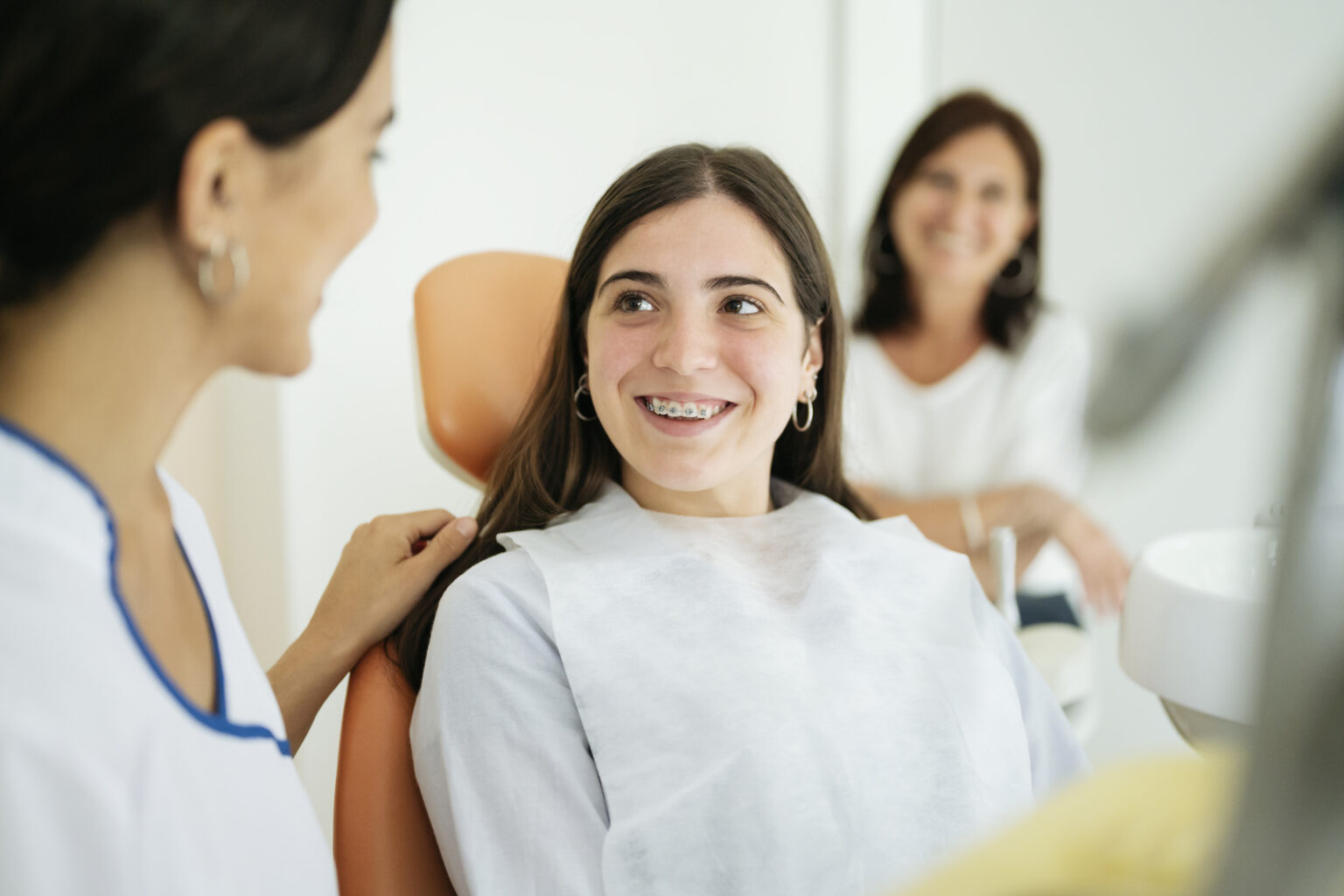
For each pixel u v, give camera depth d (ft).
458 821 2.64
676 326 3.04
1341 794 0.57
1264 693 0.58
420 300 3.64
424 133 5.77
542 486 3.38
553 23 6.19
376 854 2.70
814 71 7.48
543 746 2.74
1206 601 2.73
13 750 1.37
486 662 2.80
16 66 1.38
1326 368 0.51
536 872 2.61
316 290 1.79
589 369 3.21
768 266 3.14
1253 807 0.59
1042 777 3.25
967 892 0.87
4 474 1.46
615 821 2.67
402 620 3.06
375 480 5.80
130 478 1.68
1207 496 5.46
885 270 6.57
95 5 1.38
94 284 1.52
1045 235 6.97
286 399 5.35
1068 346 6.52
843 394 3.68
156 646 1.74
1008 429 6.51
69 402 1.56
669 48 6.73
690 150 3.24
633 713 2.79
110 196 1.46
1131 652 2.95
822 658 2.99
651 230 3.09
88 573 1.50
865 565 3.23
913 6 7.57
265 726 1.95
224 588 2.13
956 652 3.10
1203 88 6.31
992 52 7.41
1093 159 6.88
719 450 3.14
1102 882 0.85
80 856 1.42
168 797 1.52
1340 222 0.48
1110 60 6.72
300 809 1.95
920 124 6.46
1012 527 5.74
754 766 2.74
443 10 5.75
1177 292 0.53
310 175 1.67
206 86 1.47
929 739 2.94
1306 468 0.53
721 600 3.00
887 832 2.83
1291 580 0.56
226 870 1.65
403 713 2.91
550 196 6.31
